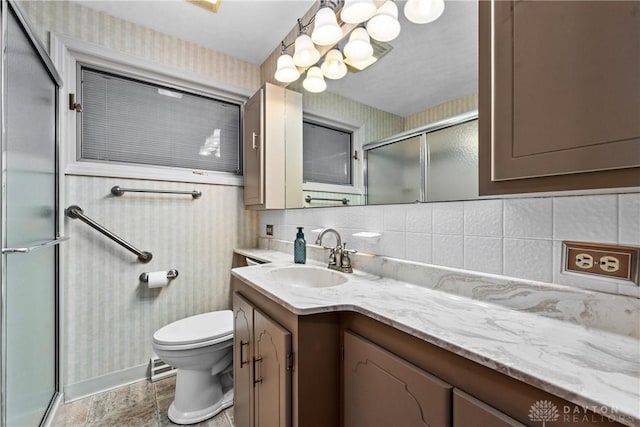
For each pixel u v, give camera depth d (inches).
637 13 16.9
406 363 25.7
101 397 61.2
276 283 42.1
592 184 18.9
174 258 73.2
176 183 74.0
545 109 20.7
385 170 47.4
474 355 20.3
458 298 34.6
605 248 25.4
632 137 17.1
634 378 17.2
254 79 87.4
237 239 84.5
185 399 54.7
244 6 63.0
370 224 50.3
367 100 50.8
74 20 60.2
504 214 32.6
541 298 29.0
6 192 35.1
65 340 59.1
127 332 66.6
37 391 47.3
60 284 57.4
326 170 60.6
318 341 33.1
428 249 40.6
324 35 50.8
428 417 23.4
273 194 71.6
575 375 17.4
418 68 42.1
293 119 70.7
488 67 24.2
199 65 76.9
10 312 37.8
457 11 37.5
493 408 19.7
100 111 65.4
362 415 30.5
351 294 36.0
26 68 41.9
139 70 68.7
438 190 39.4
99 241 63.3
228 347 58.1
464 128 36.5
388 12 44.3
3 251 33.7
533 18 21.3
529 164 21.6
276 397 35.5
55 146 55.9
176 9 63.5
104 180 64.1
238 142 86.9
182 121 76.9
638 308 23.3
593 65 18.5
